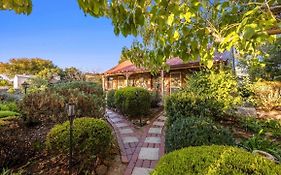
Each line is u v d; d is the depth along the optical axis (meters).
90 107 6.64
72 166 4.32
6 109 8.78
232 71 7.69
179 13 2.01
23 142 4.93
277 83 8.10
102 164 4.54
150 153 5.29
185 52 2.42
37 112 6.73
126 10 1.87
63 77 28.80
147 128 7.84
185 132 3.83
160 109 11.17
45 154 4.92
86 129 4.23
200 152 2.36
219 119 6.61
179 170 2.12
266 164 2.08
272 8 2.13
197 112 5.84
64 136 4.17
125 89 10.05
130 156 5.16
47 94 7.18
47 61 44.69
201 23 2.47
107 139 4.44
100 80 24.62
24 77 30.75
